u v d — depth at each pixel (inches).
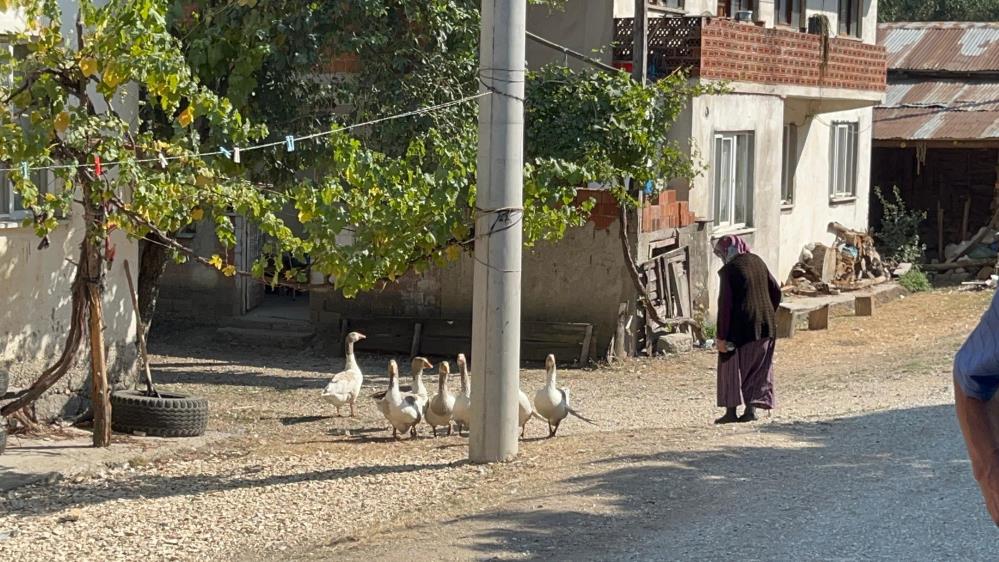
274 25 573.9
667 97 718.5
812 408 549.0
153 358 762.8
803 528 316.5
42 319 520.4
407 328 784.3
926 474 373.4
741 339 495.5
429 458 468.1
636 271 741.9
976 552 290.2
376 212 442.9
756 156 903.1
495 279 439.5
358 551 320.8
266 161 599.5
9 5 444.8
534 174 494.9
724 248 501.7
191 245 847.1
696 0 894.4
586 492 369.7
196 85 442.0
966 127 1158.3
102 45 418.6
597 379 700.0
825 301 936.3
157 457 485.4
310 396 645.9
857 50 1012.5
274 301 893.8
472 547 314.8
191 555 342.0
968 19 1859.0
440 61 617.0
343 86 616.1
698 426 499.2
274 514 386.9
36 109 424.5
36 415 517.0
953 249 1176.2
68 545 355.9
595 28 801.6
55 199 428.8
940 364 669.3
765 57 865.5
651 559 294.8
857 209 1167.0
